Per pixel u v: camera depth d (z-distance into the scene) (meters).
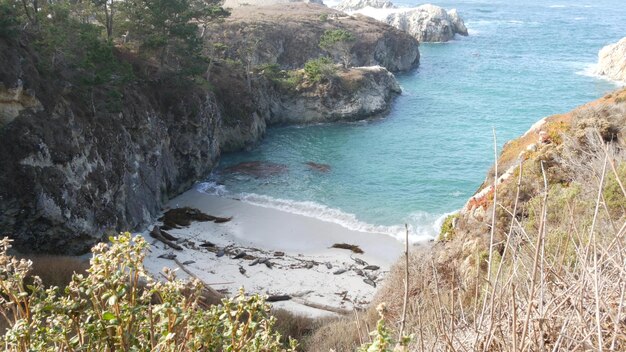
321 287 37.91
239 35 102.44
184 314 4.80
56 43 42.97
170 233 47.00
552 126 25.36
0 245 5.55
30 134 38.41
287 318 27.27
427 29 152.50
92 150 43.75
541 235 3.88
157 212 51.97
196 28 63.28
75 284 4.84
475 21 189.50
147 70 58.78
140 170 50.06
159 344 4.50
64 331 4.62
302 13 132.75
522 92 97.50
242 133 71.94
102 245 4.83
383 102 88.56
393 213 51.59
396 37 121.12
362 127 81.62
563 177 19.08
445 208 52.91
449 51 139.50
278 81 84.25
